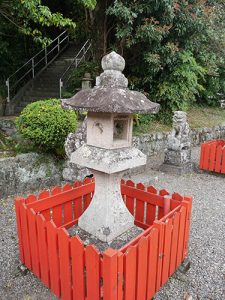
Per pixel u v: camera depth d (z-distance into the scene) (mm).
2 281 2240
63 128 4109
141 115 7320
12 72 9398
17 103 7984
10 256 2562
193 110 10602
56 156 4617
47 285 2158
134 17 6117
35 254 2197
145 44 6762
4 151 4508
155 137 6879
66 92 7992
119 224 2387
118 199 2441
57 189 2703
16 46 9500
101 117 2129
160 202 2645
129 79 7461
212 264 2525
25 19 5258
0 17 7602
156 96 7703
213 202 4082
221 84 11164
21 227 2295
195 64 7684
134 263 1771
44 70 10039
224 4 7930
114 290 1648
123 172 2361
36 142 4152
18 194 4020
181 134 5469
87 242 2299
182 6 6328
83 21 7895
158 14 6223
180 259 2383
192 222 3379
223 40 8180
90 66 8008
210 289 2203
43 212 2516
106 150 2135
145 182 4895
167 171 5539
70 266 1903
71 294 1956
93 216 2406
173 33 6793
